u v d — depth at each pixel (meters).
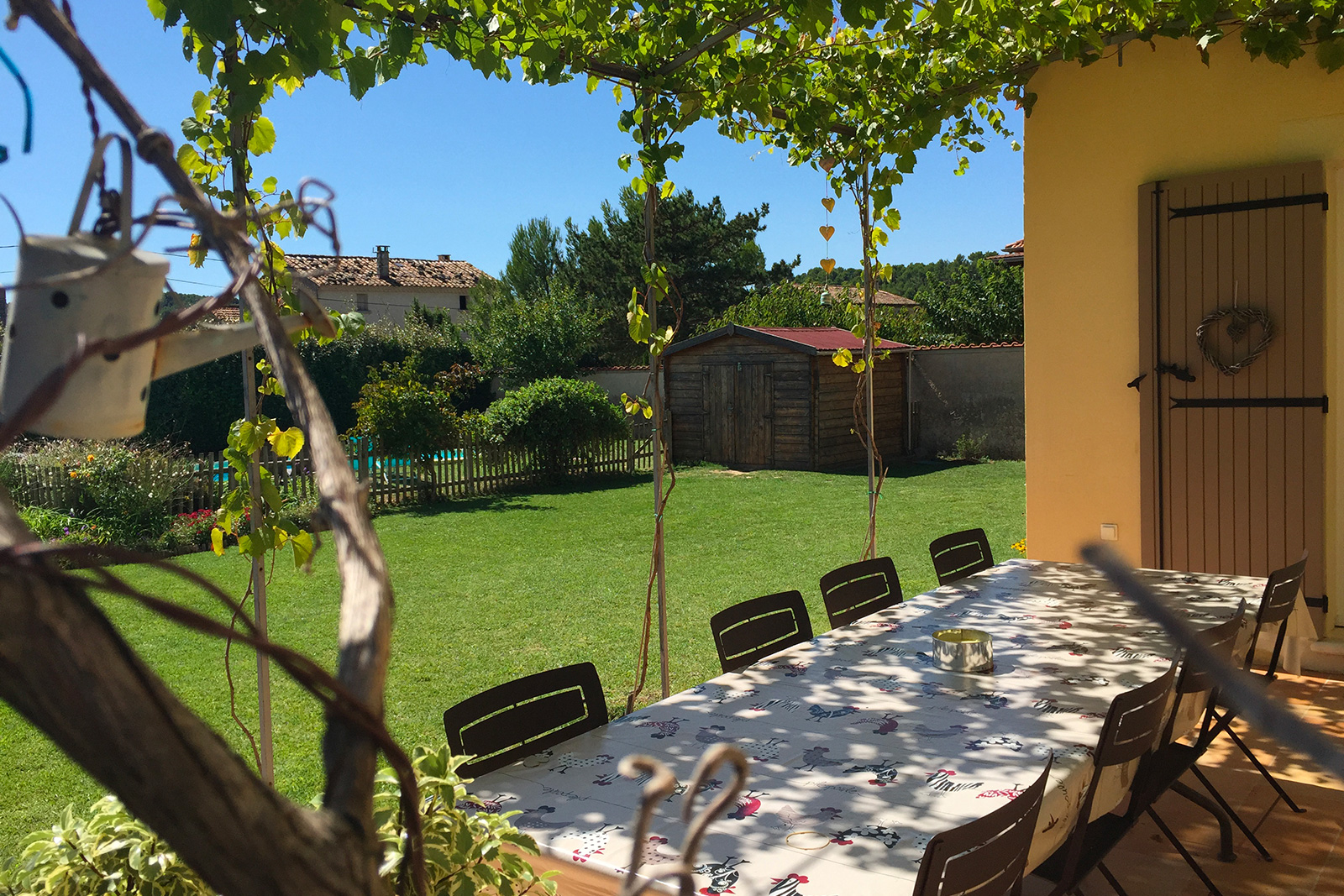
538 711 2.92
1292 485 5.70
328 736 0.69
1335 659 5.64
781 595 4.05
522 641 6.77
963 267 27.58
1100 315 6.35
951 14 4.31
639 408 4.59
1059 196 6.45
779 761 2.65
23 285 0.78
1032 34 5.03
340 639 0.71
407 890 1.84
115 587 0.60
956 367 19.33
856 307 5.73
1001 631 3.94
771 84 4.80
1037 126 6.48
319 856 0.63
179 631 7.15
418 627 7.18
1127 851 3.74
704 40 4.12
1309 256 5.56
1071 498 6.52
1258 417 5.78
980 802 2.35
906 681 3.31
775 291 27.94
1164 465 6.11
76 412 0.90
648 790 0.69
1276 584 3.93
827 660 3.58
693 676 5.89
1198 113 5.94
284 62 2.76
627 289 34.38
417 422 14.48
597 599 8.01
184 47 2.84
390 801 1.96
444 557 10.08
